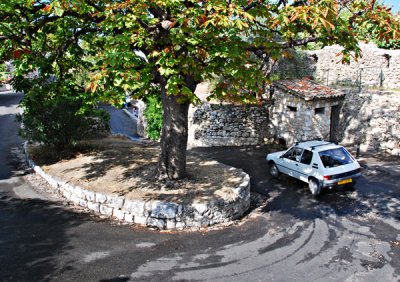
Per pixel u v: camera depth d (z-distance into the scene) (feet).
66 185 36.06
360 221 32.17
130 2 25.34
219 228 30.83
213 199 32.14
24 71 33.65
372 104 59.21
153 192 33.60
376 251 26.73
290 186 42.42
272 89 63.52
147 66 28.58
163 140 36.29
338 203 36.68
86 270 23.57
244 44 29.01
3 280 22.11
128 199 31.71
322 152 39.47
